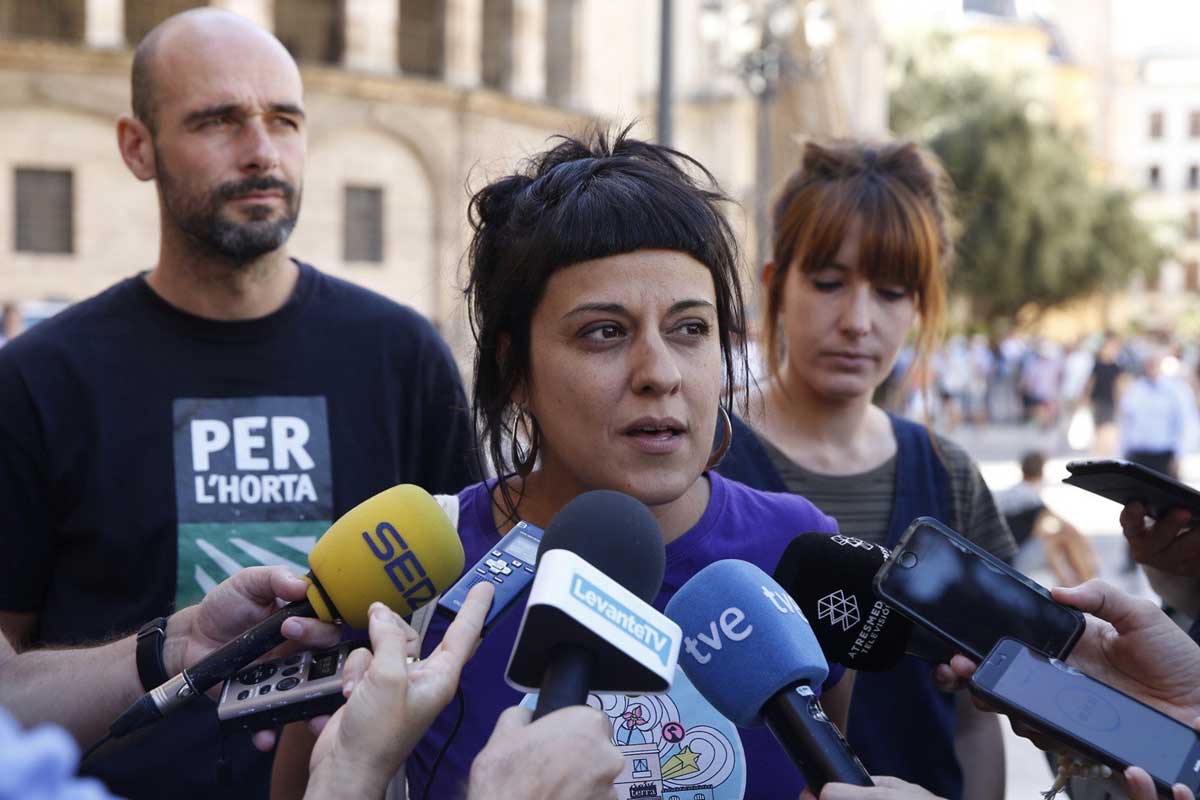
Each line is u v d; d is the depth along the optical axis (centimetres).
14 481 310
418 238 3131
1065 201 4294
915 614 188
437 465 343
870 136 343
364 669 173
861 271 311
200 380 323
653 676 147
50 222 2709
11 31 2862
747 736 209
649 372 190
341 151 3042
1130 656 190
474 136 3156
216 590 207
